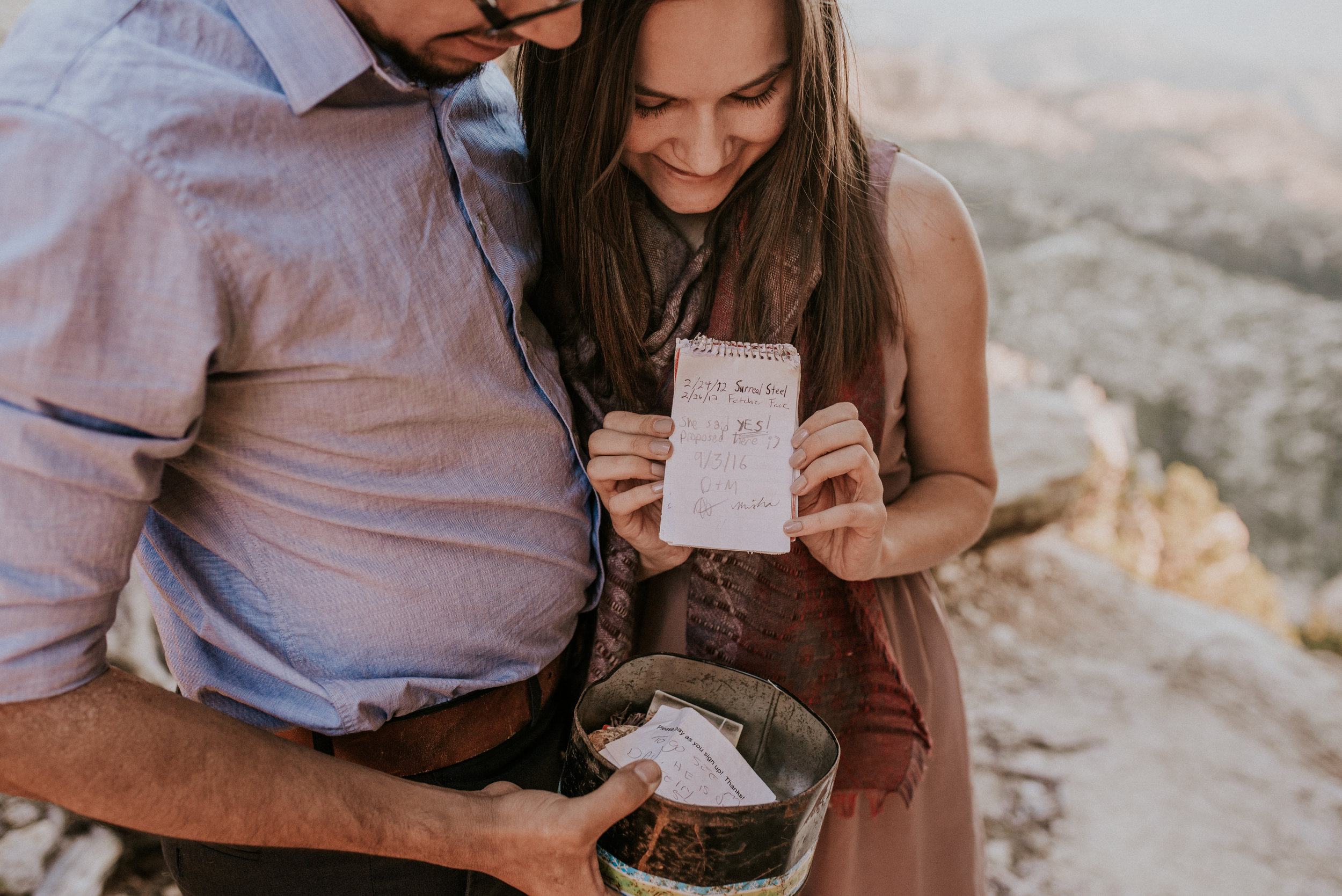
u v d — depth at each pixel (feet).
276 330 2.58
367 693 3.11
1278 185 60.75
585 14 3.12
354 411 2.81
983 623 10.13
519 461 3.26
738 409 3.34
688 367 3.34
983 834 4.86
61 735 2.45
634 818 2.96
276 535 2.97
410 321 2.80
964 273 3.83
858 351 3.73
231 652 3.16
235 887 3.41
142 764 2.54
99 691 2.52
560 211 3.59
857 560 3.61
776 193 3.53
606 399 3.88
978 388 4.15
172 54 2.42
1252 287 53.47
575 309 3.81
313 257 2.58
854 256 3.65
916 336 3.94
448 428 3.03
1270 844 7.82
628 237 3.62
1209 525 17.28
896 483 4.37
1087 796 8.20
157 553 3.25
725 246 3.73
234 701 3.33
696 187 3.51
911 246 3.76
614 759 3.33
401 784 3.00
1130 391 48.52
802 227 3.59
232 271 2.44
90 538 2.40
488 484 3.18
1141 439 48.16
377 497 2.97
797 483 3.28
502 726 3.54
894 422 4.04
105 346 2.30
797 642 3.94
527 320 3.52
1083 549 11.60
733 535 3.30
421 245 2.84
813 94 3.35
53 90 2.25
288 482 2.87
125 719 2.53
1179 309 51.37
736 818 2.85
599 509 3.71
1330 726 9.19
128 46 2.36
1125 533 16.96
